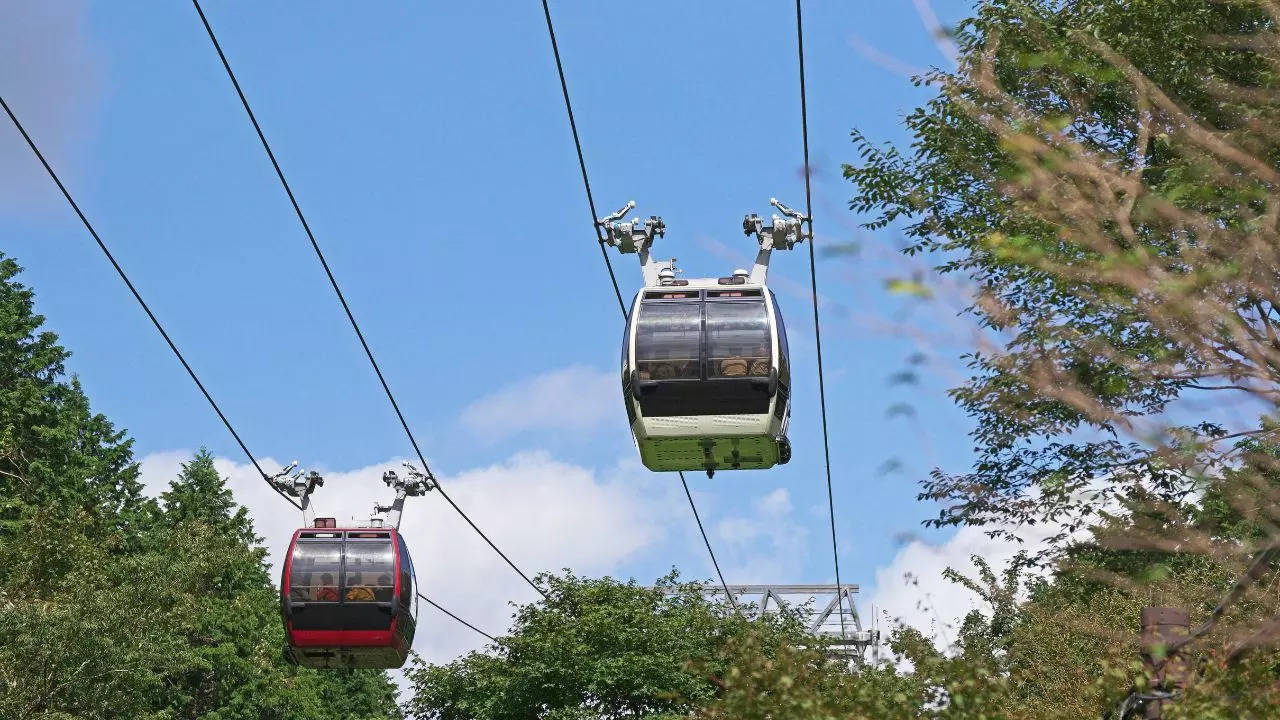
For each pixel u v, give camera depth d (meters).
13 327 61.69
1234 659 10.93
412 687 51.22
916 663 12.32
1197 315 8.41
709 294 23.58
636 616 47.81
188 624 45.28
